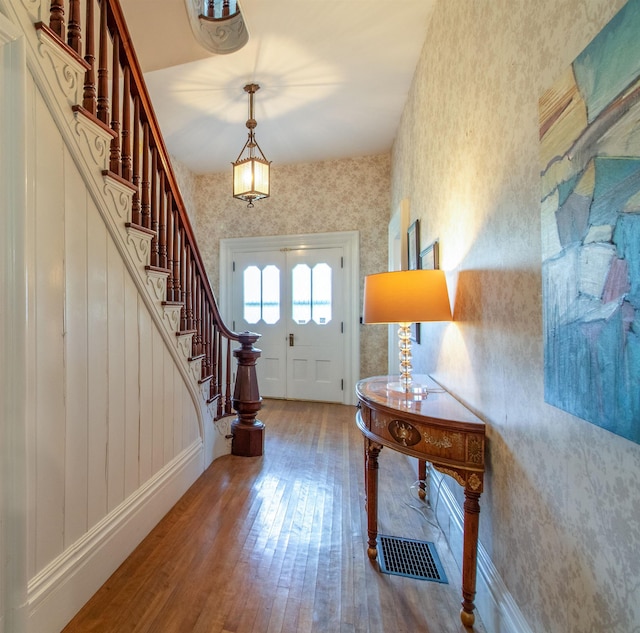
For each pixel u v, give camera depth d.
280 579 1.44
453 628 1.24
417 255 2.39
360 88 2.73
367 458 1.66
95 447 1.38
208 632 1.20
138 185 1.66
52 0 1.17
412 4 1.96
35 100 1.08
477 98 1.37
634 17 0.60
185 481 2.12
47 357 1.15
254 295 4.41
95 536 1.37
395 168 3.51
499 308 1.18
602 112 0.68
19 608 1.02
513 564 1.09
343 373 4.16
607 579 0.69
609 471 0.69
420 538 1.72
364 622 1.25
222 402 2.69
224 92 2.77
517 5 1.05
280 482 2.26
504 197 1.14
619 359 0.64
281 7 1.96
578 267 0.75
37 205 1.10
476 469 1.23
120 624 1.23
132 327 1.63
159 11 2.04
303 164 4.19
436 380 1.99
